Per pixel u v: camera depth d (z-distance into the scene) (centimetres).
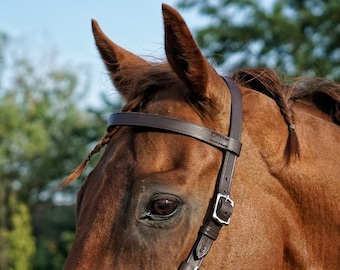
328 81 363
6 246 2777
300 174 317
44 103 3797
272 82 337
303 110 350
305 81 362
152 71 323
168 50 294
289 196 314
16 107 3672
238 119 308
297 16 1984
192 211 282
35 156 3612
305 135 330
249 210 298
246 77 346
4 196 3112
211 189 289
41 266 3023
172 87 315
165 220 277
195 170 288
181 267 275
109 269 271
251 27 1920
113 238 275
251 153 309
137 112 306
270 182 309
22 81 3841
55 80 3894
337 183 326
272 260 299
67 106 3841
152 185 279
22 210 2827
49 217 3391
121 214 278
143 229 275
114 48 347
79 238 281
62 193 3048
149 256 272
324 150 330
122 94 345
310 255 320
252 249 293
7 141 3509
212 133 297
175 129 294
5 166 3522
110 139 310
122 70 339
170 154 290
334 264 327
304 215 318
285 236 311
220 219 285
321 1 2023
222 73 358
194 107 305
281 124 322
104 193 285
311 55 1892
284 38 1917
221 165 296
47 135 3622
